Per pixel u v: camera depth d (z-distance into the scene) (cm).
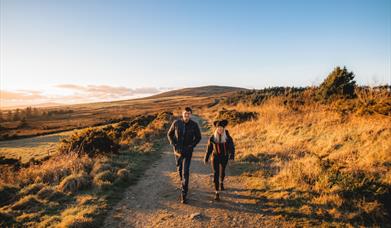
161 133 1659
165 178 718
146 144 1222
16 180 683
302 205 489
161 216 476
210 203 529
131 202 546
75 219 438
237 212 483
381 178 536
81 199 555
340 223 416
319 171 610
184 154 535
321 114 1483
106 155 951
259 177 679
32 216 473
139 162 898
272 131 1310
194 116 3884
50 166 774
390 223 413
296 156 835
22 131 6750
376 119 1045
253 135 1341
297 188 564
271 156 880
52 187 615
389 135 808
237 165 816
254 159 866
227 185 635
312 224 422
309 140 1033
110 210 505
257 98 3703
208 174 745
